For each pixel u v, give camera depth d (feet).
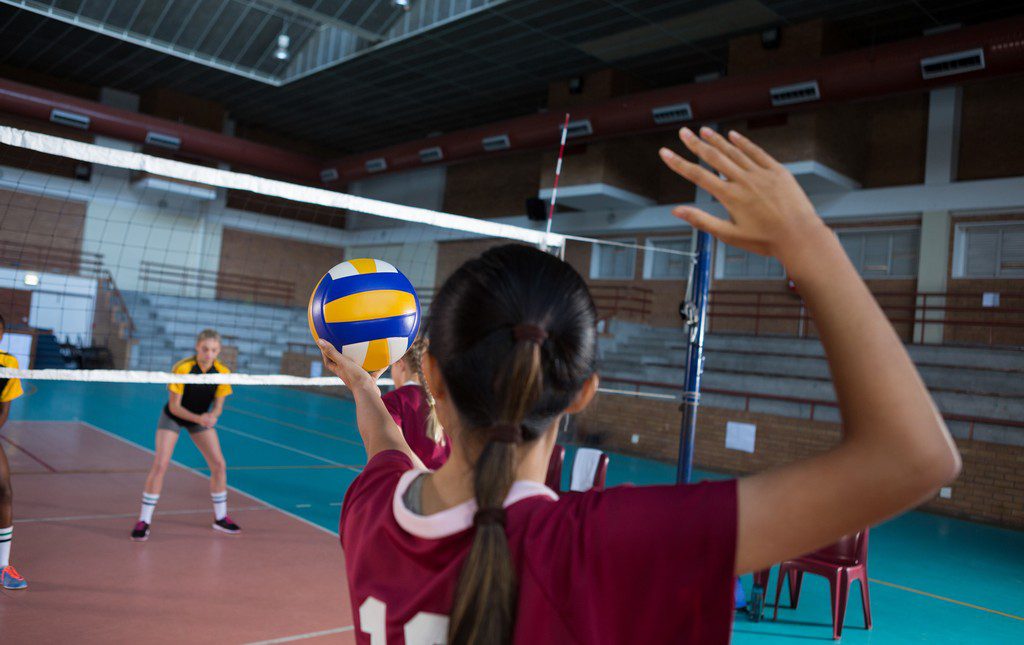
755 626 15.84
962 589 20.25
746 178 2.11
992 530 30.07
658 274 56.90
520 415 2.55
